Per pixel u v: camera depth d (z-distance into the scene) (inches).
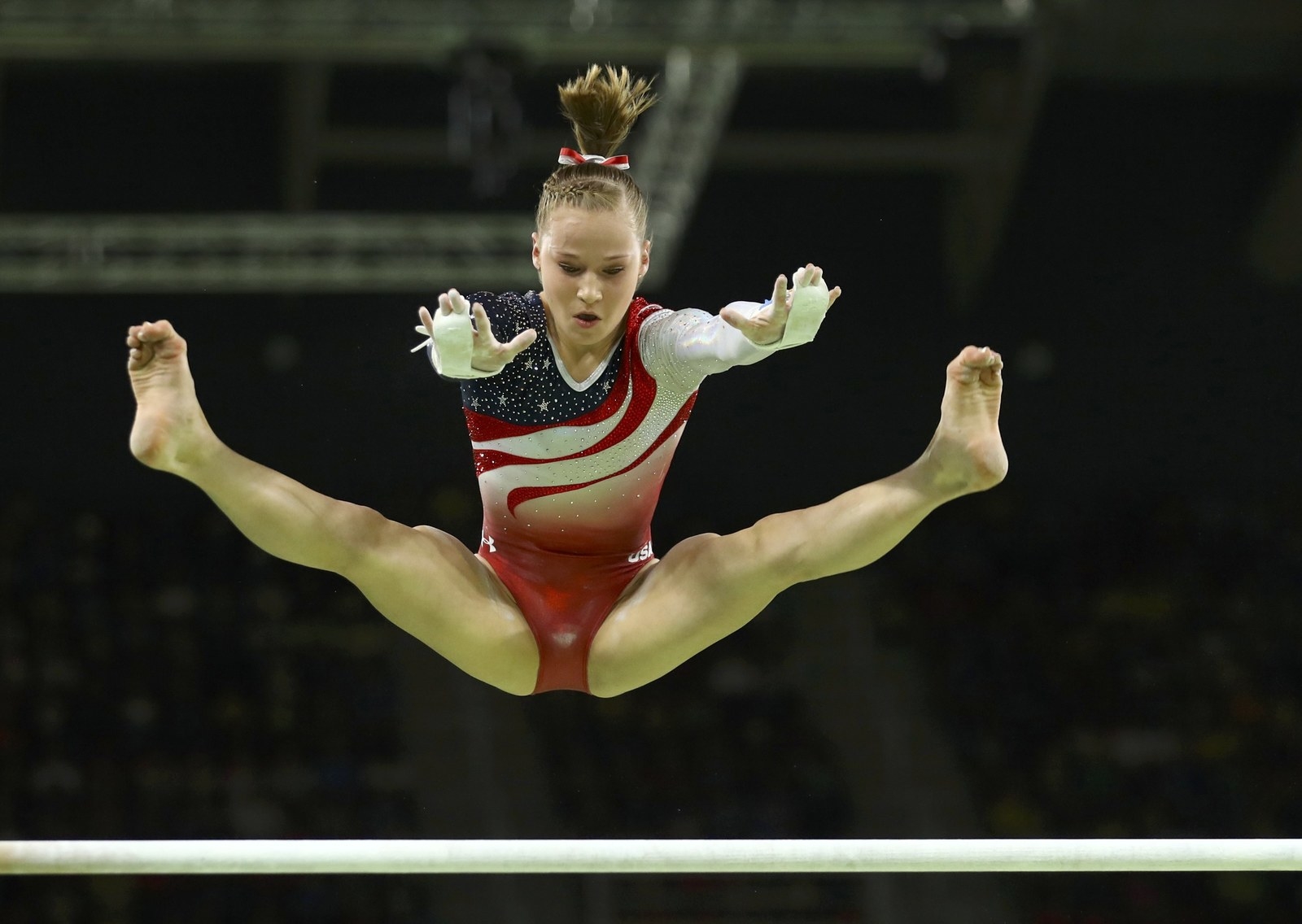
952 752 1925.4
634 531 582.9
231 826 1765.5
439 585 546.0
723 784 1866.4
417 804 1820.9
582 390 543.8
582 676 582.9
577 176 525.0
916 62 1684.3
